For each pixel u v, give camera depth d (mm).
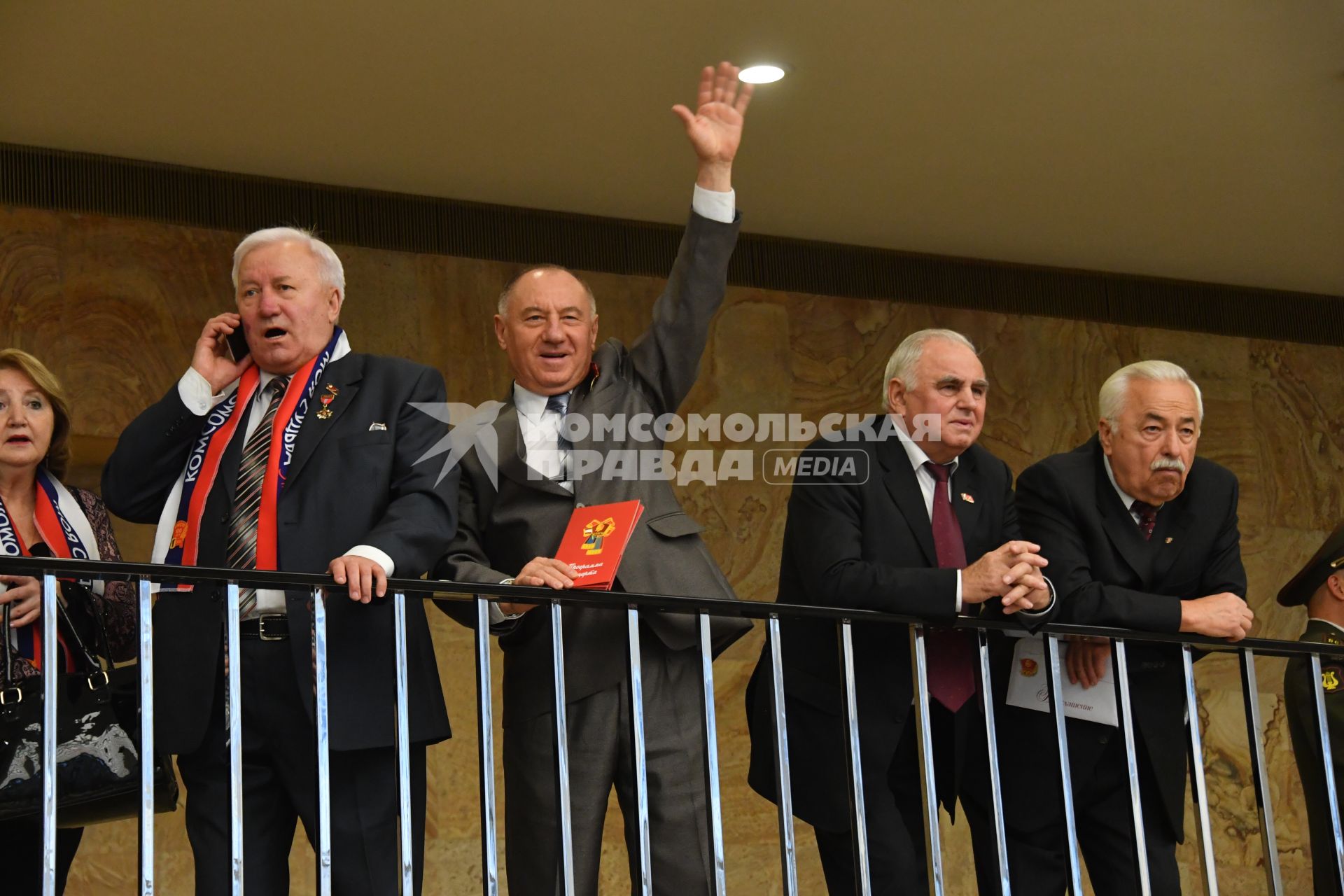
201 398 3459
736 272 7484
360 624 3305
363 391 3518
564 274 3812
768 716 3873
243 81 5867
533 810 3480
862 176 6977
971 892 7023
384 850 3268
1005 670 3922
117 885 5965
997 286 8016
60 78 5758
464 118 6258
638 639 3324
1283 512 8289
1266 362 8484
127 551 6363
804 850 6902
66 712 3205
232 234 6613
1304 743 4359
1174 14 5711
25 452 3639
